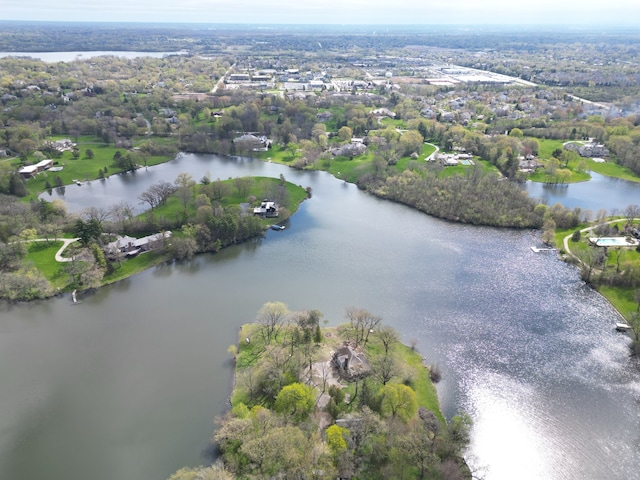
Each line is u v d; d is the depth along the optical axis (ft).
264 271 654.53
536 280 633.61
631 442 394.11
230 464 353.31
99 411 419.13
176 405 424.46
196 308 570.05
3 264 633.61
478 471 366.02
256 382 432.25
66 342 509.35
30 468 368.07
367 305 574.15
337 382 434.30
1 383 451.53
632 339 517.96
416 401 415.64
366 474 340.59
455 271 655.76
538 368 474.08
